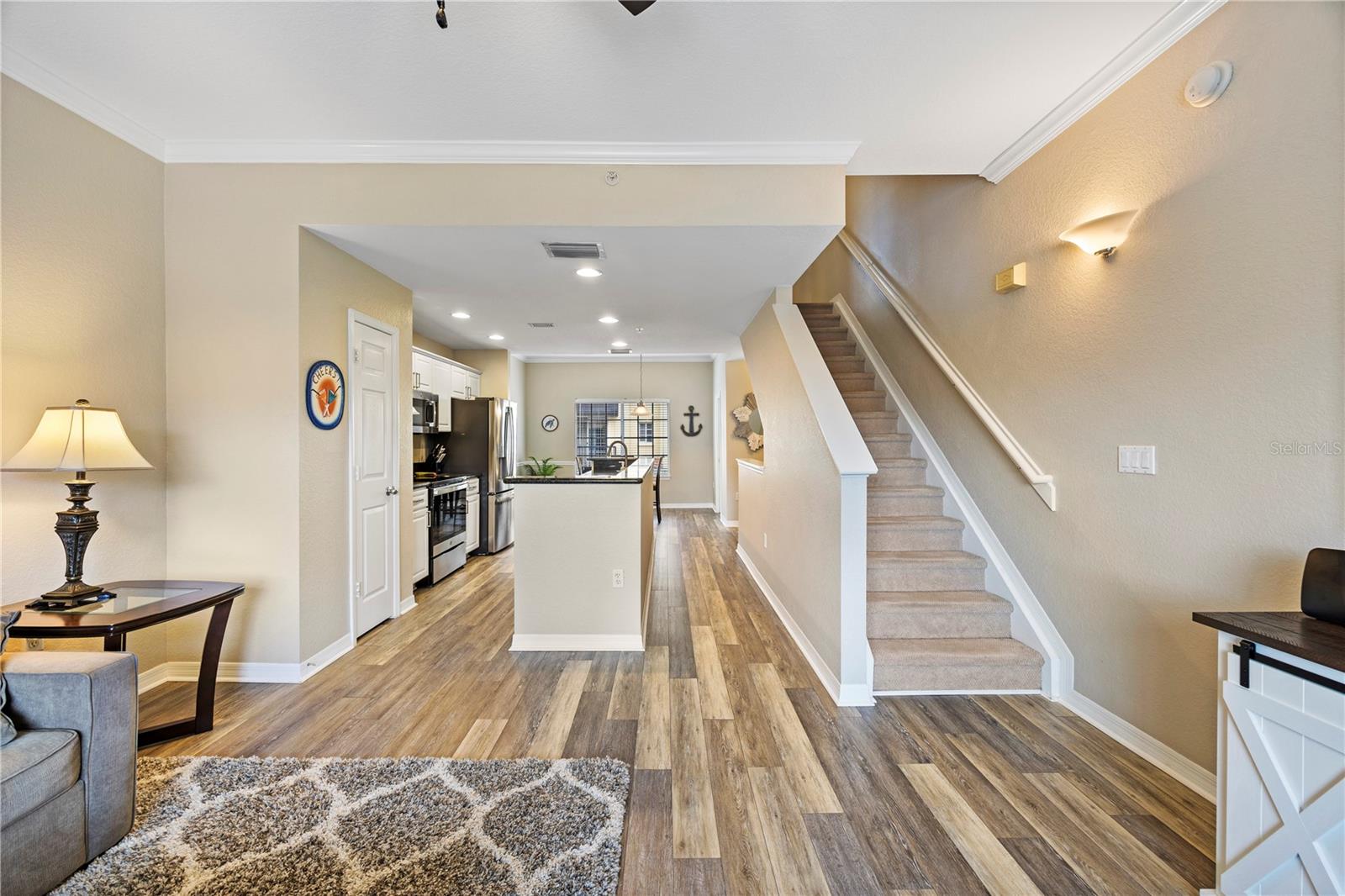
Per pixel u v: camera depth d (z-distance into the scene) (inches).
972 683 107.0
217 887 59.1
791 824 70.6
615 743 89.2
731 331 221.8
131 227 104.8
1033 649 109.0
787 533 147.7
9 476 87.2
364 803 73.0
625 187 113.3
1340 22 59.1
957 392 135.0
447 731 92.4
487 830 68.0
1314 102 61.5
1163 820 71.1
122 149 102.7
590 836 66.9
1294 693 49.7
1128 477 87.6
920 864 63.7
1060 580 103.5
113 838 64.6
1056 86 90.2
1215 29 72.2
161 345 111.5
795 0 71.9
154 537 109.7
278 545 112.2
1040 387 107.3
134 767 67.6
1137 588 86.4
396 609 153.9
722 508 322.7
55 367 92.1
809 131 105.4
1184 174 77.0
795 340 145.4
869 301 196.1
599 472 192.2
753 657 125.9
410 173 113.0
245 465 112.2
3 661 64.8
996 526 123.0
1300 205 63.0
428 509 186.5
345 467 129.7
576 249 126.2
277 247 112.3
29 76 86.4
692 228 114.0
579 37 79.4
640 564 131.3
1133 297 85.7
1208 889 58.4
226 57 84.4
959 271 136.2
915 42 80.2
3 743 57.7
